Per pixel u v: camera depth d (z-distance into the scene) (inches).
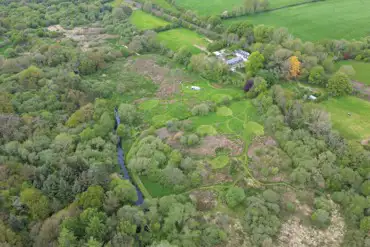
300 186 3799.2
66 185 3499.0
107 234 3088.1
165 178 3865.7
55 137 4261.8
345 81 5098.4
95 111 4815.5
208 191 3762.3
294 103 4729.3
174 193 3772.1
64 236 2920.8
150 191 3814.0
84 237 3038.9
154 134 4581.7
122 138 4616.1
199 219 3442.4
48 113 4690.0
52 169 3777.1
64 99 5059.1
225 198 3649.1
